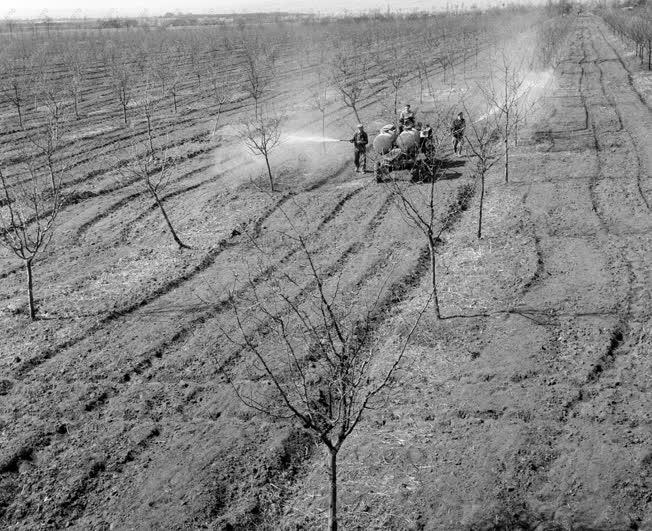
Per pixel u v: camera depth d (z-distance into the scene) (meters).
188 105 33.75
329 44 59.34
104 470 7.91
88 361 10.28
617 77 35.66
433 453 7.84
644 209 15.30
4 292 13.09
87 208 18.16
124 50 56.31
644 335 9.95
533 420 8.27
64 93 34.44
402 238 14.64
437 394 8.94
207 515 7.11
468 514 6.91
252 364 9.89
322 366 9.13
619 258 12.66
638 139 21.95
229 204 17.66
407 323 10.84
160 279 13.20
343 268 13.24
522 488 7.21
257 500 7.34
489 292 11.67
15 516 7.25
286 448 8.11
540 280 11.99
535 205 15.99
